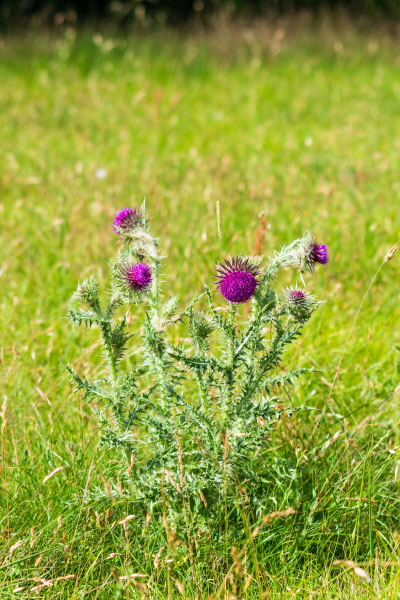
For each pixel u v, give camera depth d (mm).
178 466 3541
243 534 3592
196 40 17234
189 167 9227
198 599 3248
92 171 8922
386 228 7078
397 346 4859
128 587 3252
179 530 3516
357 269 6406
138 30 17641
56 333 5383
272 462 4082
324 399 4715
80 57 15523
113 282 3385
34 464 4008
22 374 4840
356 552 3496
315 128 11930
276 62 16328
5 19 17859
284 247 3365
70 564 3445
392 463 4109
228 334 3416
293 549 3578
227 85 14812
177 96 12484
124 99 13383
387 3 20469
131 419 3492
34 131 11078
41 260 6496
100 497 3512
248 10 20562
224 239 6492
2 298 6004
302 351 5102
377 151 10266
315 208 7508
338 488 3752
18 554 3398
